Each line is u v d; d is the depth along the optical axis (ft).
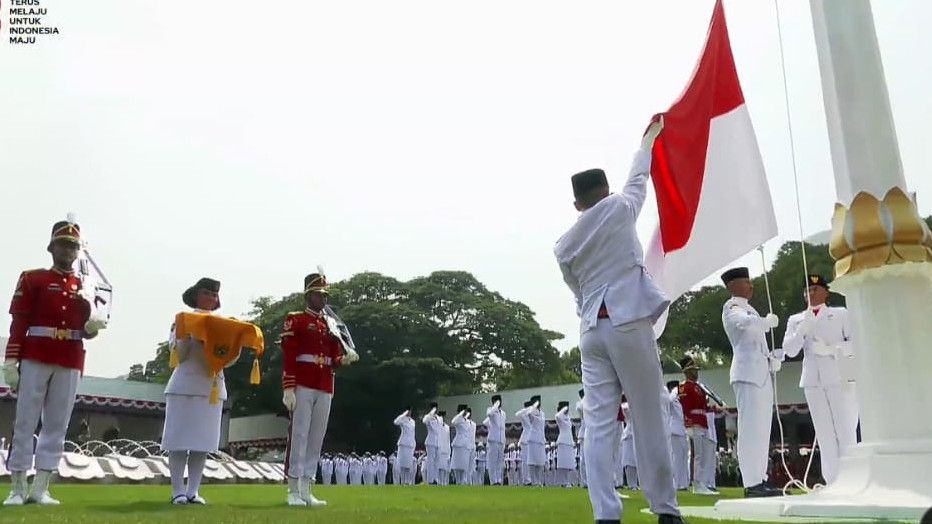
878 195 20.29
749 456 31.12
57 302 24.89
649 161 16.55
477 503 27.22
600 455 14.82
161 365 172.14
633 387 14.80
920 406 19.24
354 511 20.75
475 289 169.07
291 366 27.55
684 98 24.75
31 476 35.60
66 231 25.58
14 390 24.38
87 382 133.39
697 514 20.53
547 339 162.50
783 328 90.07
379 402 147.95
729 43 25.27
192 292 29.27
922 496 18.01
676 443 56.70
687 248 23.57
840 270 21.06
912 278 19.86
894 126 20.95
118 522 15.74
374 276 159.84
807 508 18.67
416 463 115.75
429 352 149.18
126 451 100.58
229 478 58.59
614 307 14.85
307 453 27.55
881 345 19.88
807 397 31.83
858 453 19.97
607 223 15.34
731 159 24.48
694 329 112.98
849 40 21.07
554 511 20.95
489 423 86.58
